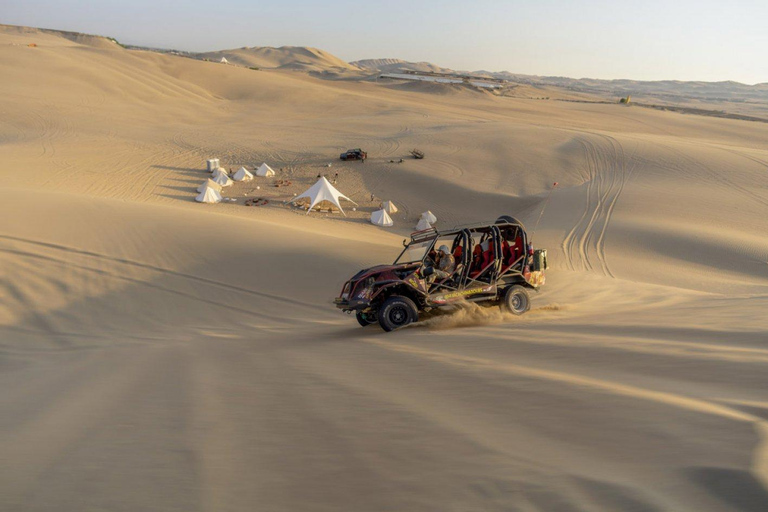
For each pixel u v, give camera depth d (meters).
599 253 28.81
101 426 3.85
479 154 61.28
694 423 2.59
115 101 95.50
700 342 5.32
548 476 2.14
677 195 41.72
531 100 173.25
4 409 4.91
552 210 40.41
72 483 2.61
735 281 23.83
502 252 10.62
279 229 21.95
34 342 11.27
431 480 2.27
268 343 9.49
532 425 2.97
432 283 10.23
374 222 44.31
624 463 2.19
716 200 40.31
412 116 97.75
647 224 33.66
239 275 16.12
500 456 2.48
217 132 76.69
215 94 125.38
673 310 9.30
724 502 1.68
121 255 16.70
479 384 4.20
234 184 52.91
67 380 6.60
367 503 2.11
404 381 4.64
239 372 5.95
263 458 2.80
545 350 5.59
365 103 118.50
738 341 5.17
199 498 2.30
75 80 101.00
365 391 4.34
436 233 10.41
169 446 3.16
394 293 10.15
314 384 4.82
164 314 13.30
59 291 14.04
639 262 27.12
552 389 3.75
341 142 69.38
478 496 2.04
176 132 75.50
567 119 109.38
